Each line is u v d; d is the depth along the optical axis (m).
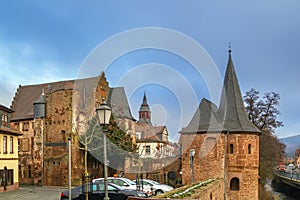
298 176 50.31
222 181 28.73
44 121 41.28
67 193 18.69
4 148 33.31
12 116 45.25
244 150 34.56
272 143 49.66
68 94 39.50
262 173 46.31
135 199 11.23
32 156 41.91
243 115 36.59
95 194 18.23
